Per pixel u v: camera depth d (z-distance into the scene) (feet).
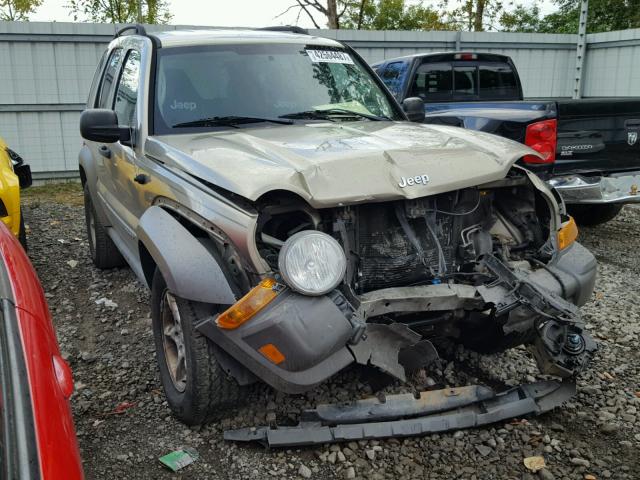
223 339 9.82
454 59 27.48
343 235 10.36
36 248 23.86
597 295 18.15
